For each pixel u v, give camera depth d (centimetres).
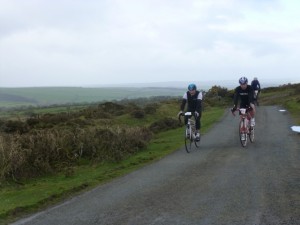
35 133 1590
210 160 1128
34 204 773
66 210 712
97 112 2842
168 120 2467
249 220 591
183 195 759
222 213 632
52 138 1405
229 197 724
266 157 1115
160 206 694
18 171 1176
